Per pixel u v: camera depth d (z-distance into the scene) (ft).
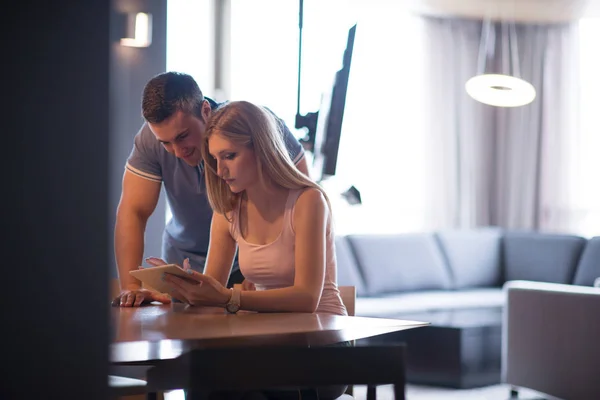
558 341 12.87
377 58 21.70
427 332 15.56
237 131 6.31
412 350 15.79
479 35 23.09
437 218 22.41
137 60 15.03
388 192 21.86
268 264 6.53
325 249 6.43
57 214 2.21
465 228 22.80
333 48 20.21
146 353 4.81
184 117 7.32
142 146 8.22
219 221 7.02
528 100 16.88
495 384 15.55
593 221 23.12
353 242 19.10
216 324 5.18
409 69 22.21
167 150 7.77
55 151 2.21
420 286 19.65
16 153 2.19
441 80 22.53
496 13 22.16
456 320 15.88
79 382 2.24
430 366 15.49
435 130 22.45
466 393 14.78
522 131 23.41
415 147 22.27
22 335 2.21
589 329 12.35
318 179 10.48
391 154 21.91
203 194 8.27
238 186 6.42
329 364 3.78
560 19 22.98
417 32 22.30
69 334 2.23
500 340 15.64
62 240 2.22
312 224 6.31
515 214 23.41
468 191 22.84
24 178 2.20
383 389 15.29
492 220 23.62
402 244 19.72
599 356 12.18
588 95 23.29
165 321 5.39
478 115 23.24
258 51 20.65
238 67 20.89
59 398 2.23
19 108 2.19
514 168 23.43
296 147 8.07
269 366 3.75
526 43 23.47
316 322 5.29
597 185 23.11
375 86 21.67
